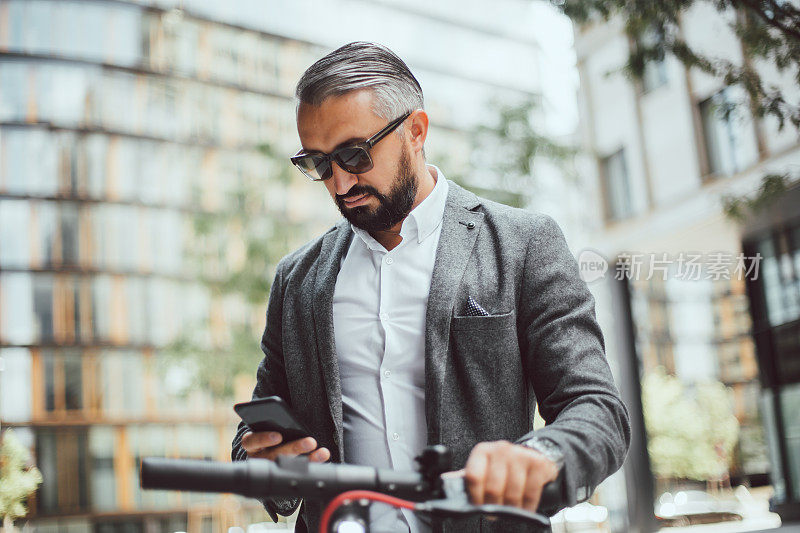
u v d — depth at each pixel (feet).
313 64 4.02
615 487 46.60
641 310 44.29
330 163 3.95
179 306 110.22
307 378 4.36
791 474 34.91
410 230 4.32
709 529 48.03
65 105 111.34
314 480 2.74
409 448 4.13
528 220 4.32
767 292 33.73
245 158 70.03
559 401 3.74
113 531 102.89
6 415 103.65
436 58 104.22
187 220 67.31
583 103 41.22
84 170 111.14
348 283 4.42
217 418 110.73
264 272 64.23
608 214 41.83
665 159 36.42
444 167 52.85
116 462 106.32
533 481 2.76
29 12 110.63
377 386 4.26
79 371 107.34
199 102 115.14
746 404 80.94
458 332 3.99
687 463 82.23
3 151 108.78
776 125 22.57
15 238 107.96
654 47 19.11
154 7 114.62
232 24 116.78
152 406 108.47
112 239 110.93
